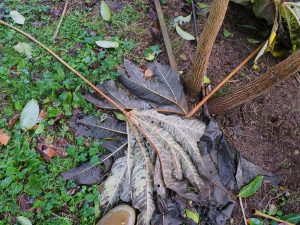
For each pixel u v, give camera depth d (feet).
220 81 2.37
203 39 1.87
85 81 2.16
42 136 2.09
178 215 1.98
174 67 2.32
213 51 2.46
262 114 2.30
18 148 2.02
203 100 2.19
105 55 2.34
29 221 1.88
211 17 1.74
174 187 1.97
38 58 2.28
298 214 2.08
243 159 2.15
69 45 2.34
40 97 2.17
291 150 2.26
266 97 2.34
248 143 2.24
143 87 2.19
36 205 1.92
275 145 2.26
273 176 2.17
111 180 1.95
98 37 2.38
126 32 2.45
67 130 2.12
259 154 2.23
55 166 2.02
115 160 2.03
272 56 2.51
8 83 2.19
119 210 1.91
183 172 2.00
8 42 2.31
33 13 2.43
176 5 2.60
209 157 2.09
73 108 2.16
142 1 2.56
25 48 2.29
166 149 2.00
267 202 2.14
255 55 2.48
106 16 2.45
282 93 2.37
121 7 2.53
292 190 2.18
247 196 2.10
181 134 2.05
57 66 2.25
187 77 2.24
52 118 2.13
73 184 1.98
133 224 1.91
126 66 2.23
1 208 1.90
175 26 2.51
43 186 1.97
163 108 2.15
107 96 2.14
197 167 2.01
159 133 2.02
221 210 2.03
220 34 2.54
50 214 1.93
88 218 1.94
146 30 2.47
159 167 1.97
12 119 2.09
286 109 2.33
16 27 2.37
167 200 1.98
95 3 2.52
